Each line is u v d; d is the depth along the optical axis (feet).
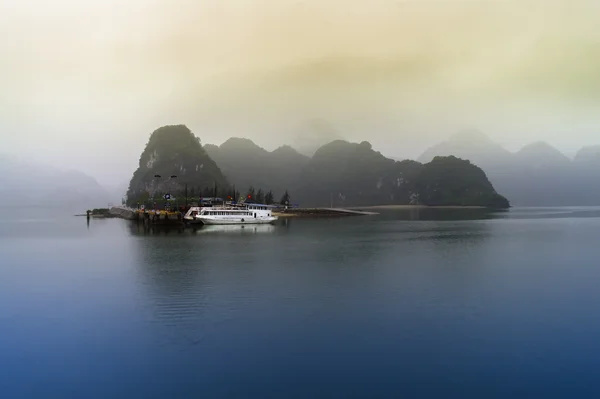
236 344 113.60
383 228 521.24
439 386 91.40
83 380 95.40
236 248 301.43
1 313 142.82
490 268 217.36
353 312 139.44
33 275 207.41
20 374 98.43
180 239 368.07
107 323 131.13
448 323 128.57
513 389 90.07
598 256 260.83
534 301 152.56
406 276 195.93
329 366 100.63
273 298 157.07
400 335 118.93
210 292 166.40
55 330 125.70
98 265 233.76
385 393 88.94
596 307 144.66
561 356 104.99
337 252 278.67
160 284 181.57
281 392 89.71
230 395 88.89
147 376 96.84
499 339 115.75
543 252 278.87
